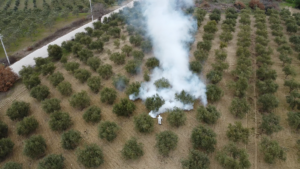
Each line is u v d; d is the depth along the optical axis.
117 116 18.61
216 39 32.06
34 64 26.70
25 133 16.83
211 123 17.67
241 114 17.88
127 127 17.61
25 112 18.58
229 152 15.02
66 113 17.80
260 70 22.78
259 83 20.92
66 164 14.92
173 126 17.61
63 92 20.55
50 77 22.20
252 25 37.66
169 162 14.87
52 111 18.67
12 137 17.09
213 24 33.06
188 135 16.88
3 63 26.67
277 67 25.53
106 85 22.42
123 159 15.15
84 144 15.94
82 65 26.14
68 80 23.41
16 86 22.69
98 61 24.58
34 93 19.97
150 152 15.58
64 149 15.97
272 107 18.44
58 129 17.20
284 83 21.53
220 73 22.09
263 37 29.89
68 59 27.53
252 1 47.03
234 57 27.34
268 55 25.75
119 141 16.47
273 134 17.00
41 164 13.76
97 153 14.41
